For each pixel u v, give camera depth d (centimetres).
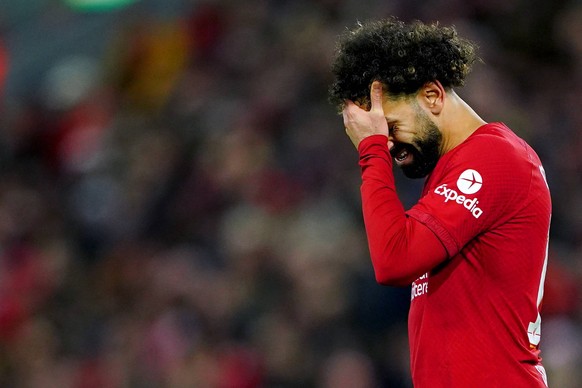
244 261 3453
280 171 3747
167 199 3959
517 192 1241
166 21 4966
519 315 1251
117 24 5269
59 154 4597
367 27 1295
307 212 3519
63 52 5372
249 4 4641
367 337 3105
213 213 3791
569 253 3131
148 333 3394
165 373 3278
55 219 4231
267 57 4356
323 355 3095
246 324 3284
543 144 3312
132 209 4038
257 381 3162
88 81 5081
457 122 1283
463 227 1216
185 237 3816
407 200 3000
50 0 5512
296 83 4097
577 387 2805
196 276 3525
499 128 1289
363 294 3142
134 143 4372
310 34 4247
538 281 1273
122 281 3725
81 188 4275
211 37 4644
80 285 3819
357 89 1282
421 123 1270
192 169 4016
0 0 5556
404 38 1267
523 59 3891
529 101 3691
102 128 4628
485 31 3966
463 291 1246
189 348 3303
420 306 1282
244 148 3872
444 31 1291
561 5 3984
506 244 1241
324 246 3334
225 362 3195
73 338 3625
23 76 5378
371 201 1230
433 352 1259
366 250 3319
